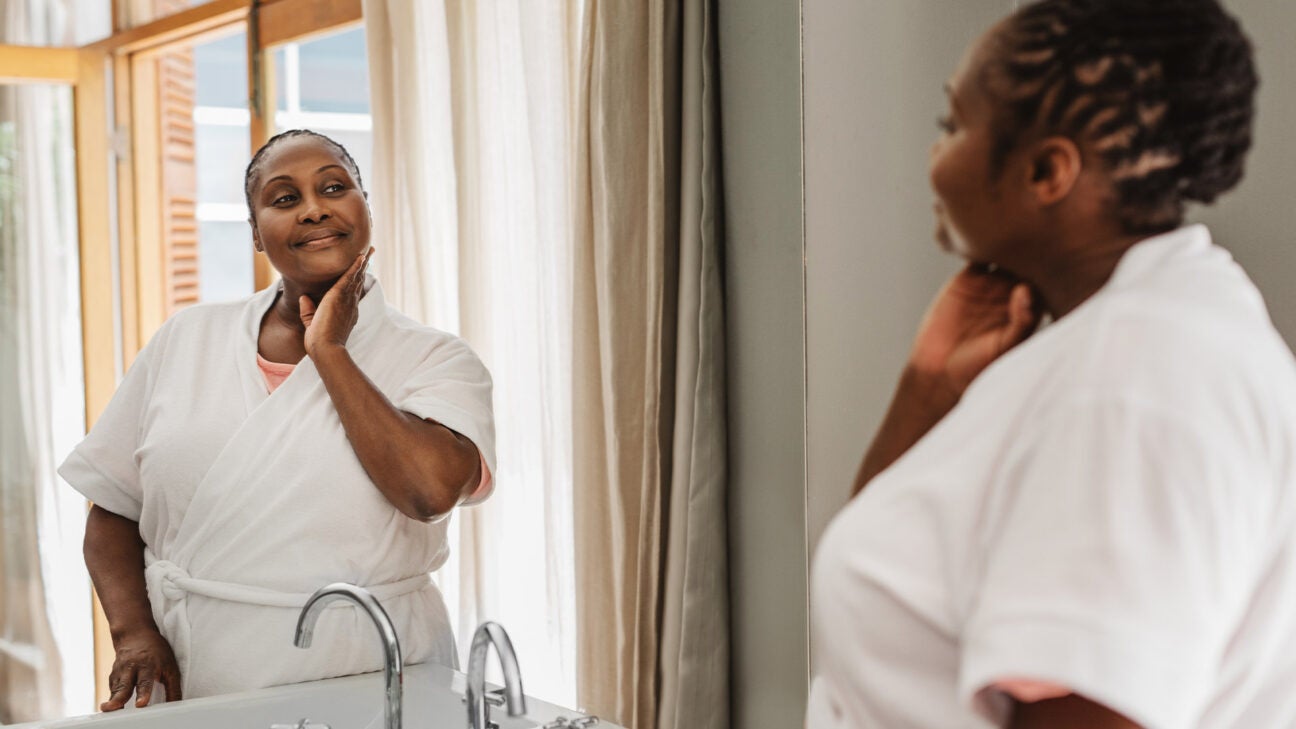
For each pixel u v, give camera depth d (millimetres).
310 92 2213
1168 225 716
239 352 1338
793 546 1234
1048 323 760
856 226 919
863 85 909
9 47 2607
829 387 947
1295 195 691
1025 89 767
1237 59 698
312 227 1307
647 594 1378
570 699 1455
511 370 1616
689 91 1331
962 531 793
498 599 1536
